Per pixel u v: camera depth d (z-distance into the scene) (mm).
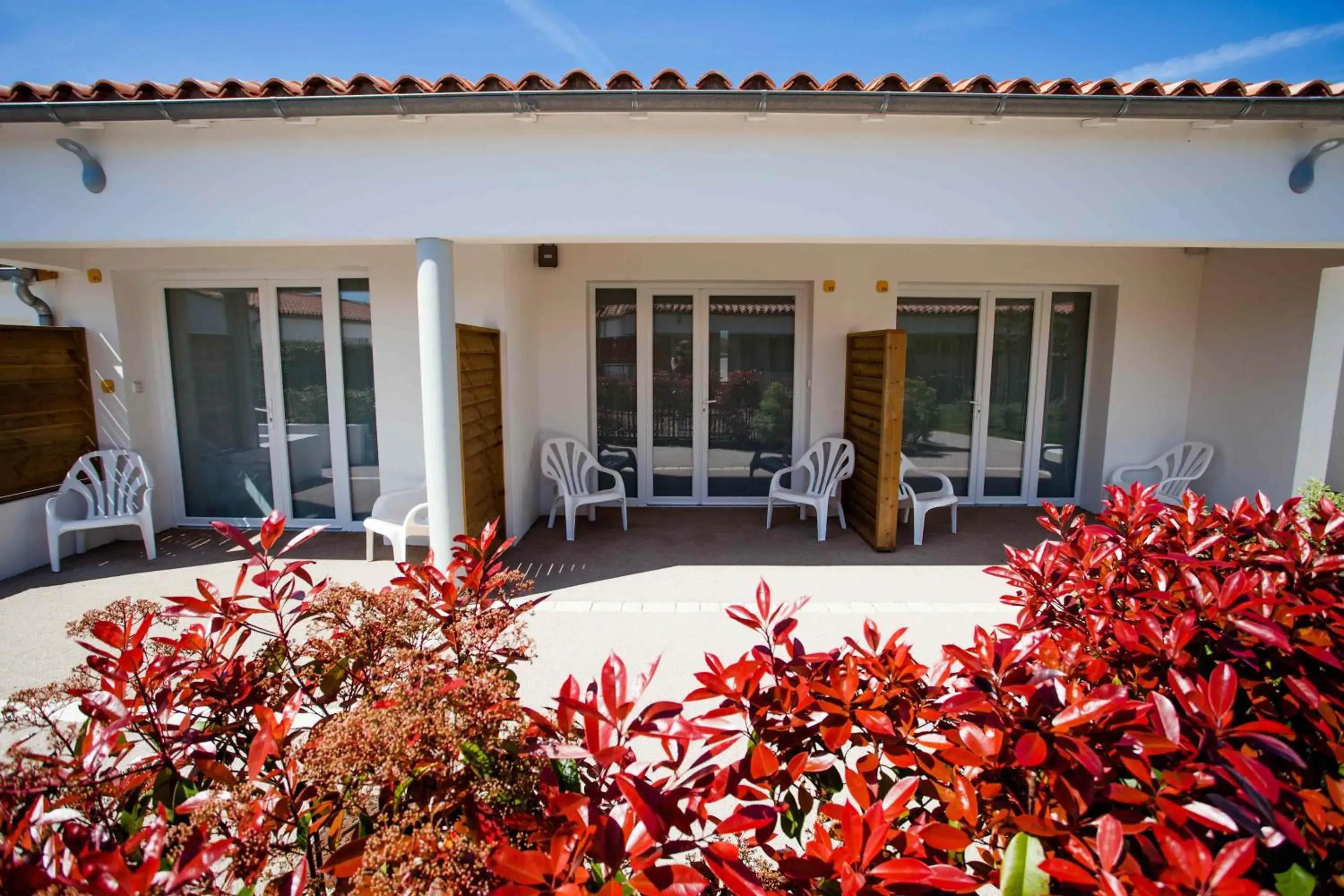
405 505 5570
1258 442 5668
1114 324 6367
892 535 5355
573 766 1407
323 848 1364
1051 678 1269
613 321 6566
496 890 1005
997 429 6809
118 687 1458
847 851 1133
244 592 4500
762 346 6598
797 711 1450
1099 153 3750
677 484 6828
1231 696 1257
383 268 5457
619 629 3873
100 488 5352
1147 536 2027
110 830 1280
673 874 1055
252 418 5898
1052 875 1030
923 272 6293
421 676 1397
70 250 5277
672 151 3740
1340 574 1813
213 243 3906
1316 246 3934
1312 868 1184
